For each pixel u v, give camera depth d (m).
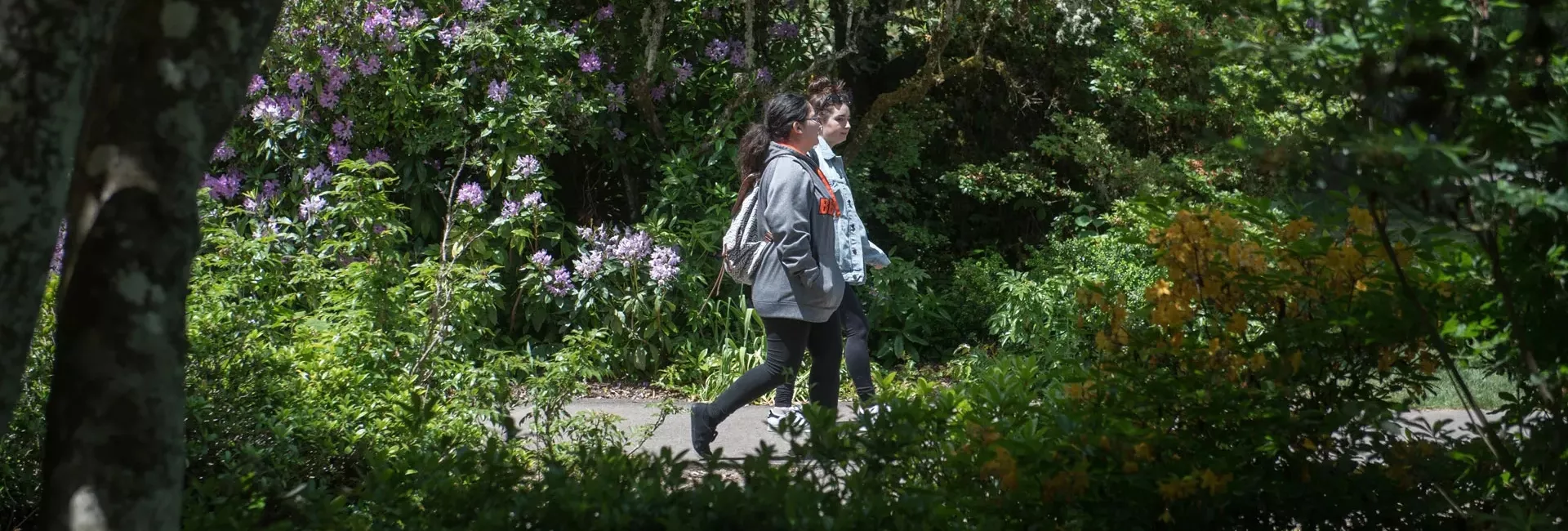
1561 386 2.70
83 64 1.91
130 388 2.00
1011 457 2.86
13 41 1.83
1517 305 2.74
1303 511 2.83
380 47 7.45
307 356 4.56
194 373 4.05
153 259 2.01
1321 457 2.93
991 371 3.53
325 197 7.41
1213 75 2.92
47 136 1.87
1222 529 2.85
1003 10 8.66
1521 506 2.79
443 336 5.19
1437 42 2.28
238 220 7.26
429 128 7.51
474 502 2.65
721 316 7.63
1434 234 2.67
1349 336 2.96
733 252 5.17
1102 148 8.51
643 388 7.35
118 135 2.01
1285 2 2.48
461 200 7.14
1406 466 2.90
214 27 2.04
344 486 4.07
